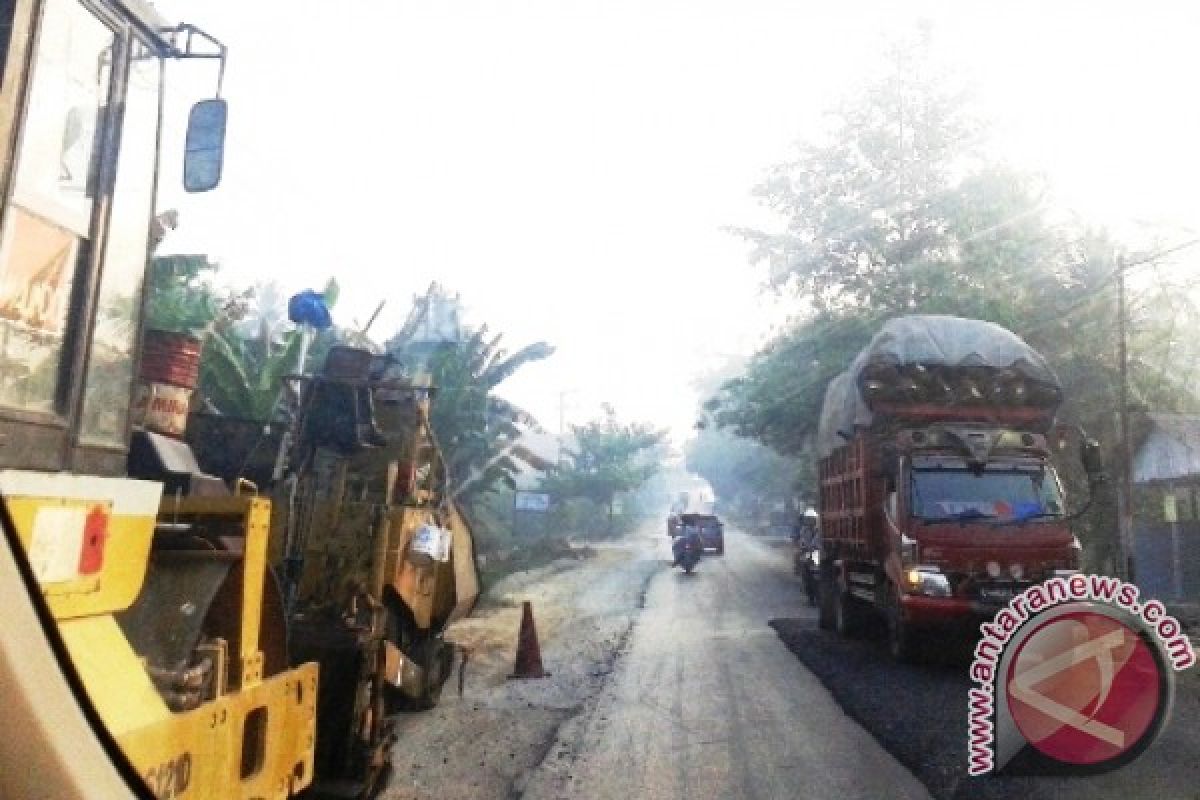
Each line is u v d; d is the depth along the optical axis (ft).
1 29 10.00
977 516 33.91
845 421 41.04
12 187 10.02
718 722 26.91
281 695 11.91
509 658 38.88
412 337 64.49
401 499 24.25
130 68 12.26
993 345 38.50
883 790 20.15
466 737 25.20
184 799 8.93
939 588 32.55
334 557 21.59
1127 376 65.67
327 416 23.04
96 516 8.05
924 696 28.55
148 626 10.02
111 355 12.09
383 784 20.62
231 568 11.13
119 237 12.16
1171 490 73.46
